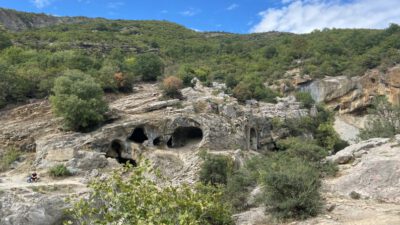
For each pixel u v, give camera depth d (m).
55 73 54.59
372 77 83.25
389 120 47.94
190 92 49.53
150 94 49.75
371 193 18.83
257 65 96.25
